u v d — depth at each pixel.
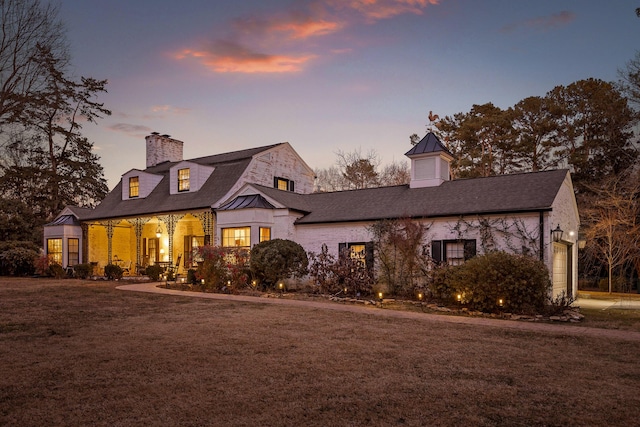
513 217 13.57
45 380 5.35
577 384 5.38
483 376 5.68
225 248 16.61
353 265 14.65
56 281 19.27
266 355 6.60
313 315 10.41
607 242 21.58
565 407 4.60
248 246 17.77
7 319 9.62
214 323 9.26
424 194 16.91
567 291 15.72
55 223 24.55
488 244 13.88
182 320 9.62
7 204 28.00
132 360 6.26
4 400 4.68
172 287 16.56
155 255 24.06
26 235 27.72
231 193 19.81
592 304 14.96
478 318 10.60
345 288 14.66
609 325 9.91
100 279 20.33
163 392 4.94
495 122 32.81
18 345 7.19
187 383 5.25
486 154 33.94
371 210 16.83
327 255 15.49
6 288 15.91
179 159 28.53
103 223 23.47
